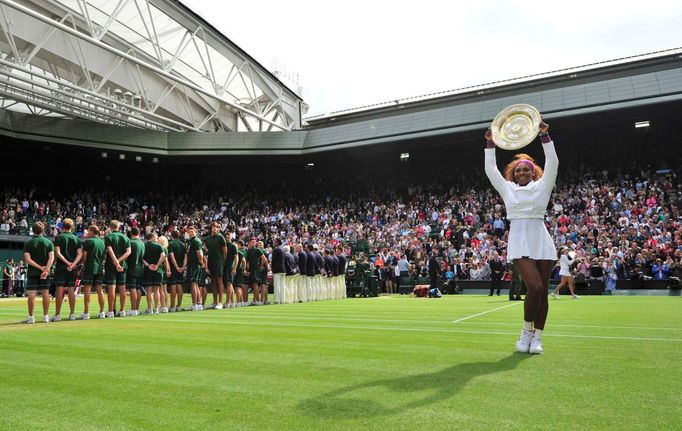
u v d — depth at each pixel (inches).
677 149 1186.6
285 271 658.8
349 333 280.2
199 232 1376.7
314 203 1502.2
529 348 206.7
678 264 770.2
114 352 218.2
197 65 1277.1
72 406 132.4
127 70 1174.3
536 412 121.4
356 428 111.6
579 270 831.7
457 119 1223.5
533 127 202.5
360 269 869.8
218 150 1414.9
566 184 1201.4
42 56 1048.2
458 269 936.3
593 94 1083.3
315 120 1536.7
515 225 202.7
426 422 114.8
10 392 147.6
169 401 136.0
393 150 1366.9
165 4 1030.4
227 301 557.6
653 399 132.3
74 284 410.0
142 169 1649.9
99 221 1389.0
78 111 1300.4
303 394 141.1
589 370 169.5
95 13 1010.7
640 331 279.1
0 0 732.0
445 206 1248.2
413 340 248.7
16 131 1266.0
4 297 994.7
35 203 1328.7
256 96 1446.9
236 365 185.0
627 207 1015.6
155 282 470.9
